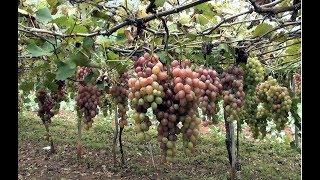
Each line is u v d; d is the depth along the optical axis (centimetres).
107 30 236
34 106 1423
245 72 383
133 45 328
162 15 203
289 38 337
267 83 455
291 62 510
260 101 468
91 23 277
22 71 500
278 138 1046
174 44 301
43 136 998
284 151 901
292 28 329
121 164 738
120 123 329
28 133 1028
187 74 193
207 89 269
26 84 388
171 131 196
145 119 202
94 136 1034
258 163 795
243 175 689
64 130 1107
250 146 955
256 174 707
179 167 746
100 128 1115
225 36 343
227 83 346
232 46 351
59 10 325
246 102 397
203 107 269
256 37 332
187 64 206
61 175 690
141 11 256
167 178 673
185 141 200
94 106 333
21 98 695
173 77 195
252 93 392
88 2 247
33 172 704
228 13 346
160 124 197
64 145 921
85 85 331
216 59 363
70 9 325
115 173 704
